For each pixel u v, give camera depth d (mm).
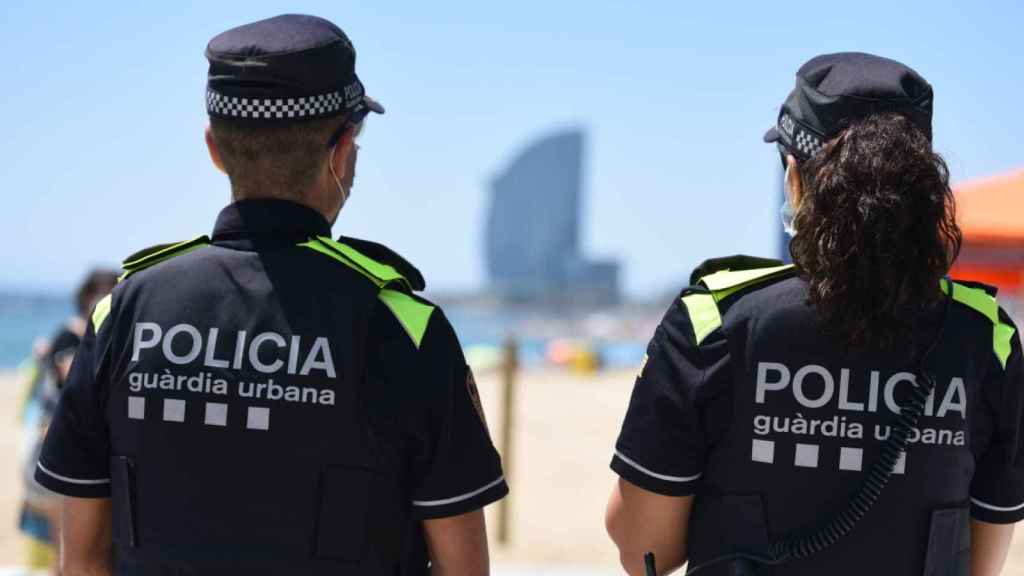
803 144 2031
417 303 1984
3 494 10273
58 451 2014
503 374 7832
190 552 1898
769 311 1989
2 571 6090
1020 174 6355
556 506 9727
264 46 1949
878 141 1916
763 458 1970
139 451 1933
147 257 2057
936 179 1915
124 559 1967
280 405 1895
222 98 1974
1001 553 2131
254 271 1975
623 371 41312
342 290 1951
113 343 1985
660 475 2035
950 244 1948
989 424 2037
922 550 1964
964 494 2000
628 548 2139
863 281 1892
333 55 1979
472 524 1996
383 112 2191
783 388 1966
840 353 1960
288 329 1928
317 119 1979
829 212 1910
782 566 1972
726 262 2152
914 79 2037
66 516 2055
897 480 1950
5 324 100062
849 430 1950
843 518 1927
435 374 1938
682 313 2057
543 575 5996
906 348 1961
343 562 1891
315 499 1890
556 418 18188
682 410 2018
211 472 1899
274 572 1881
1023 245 5906
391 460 1927
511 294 183875
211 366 1920
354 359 1912
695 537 2053
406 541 2000
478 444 1985
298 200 2023
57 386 5078
